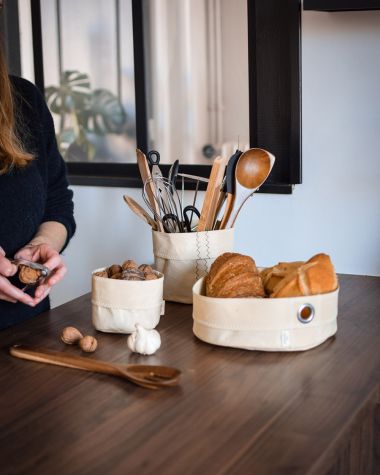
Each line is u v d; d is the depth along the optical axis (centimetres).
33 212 141
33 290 144
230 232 136
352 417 89
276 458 79
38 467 77
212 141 373
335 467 99
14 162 135
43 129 150
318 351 113
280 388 98
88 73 356
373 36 163
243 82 358
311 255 178
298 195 177
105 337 121
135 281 120
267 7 175
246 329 111
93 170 212
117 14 343
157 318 123
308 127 173
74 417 90
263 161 131
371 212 170
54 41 333
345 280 158
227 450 80
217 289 116
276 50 175
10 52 225
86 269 210
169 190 140
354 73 166
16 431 86
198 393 97
